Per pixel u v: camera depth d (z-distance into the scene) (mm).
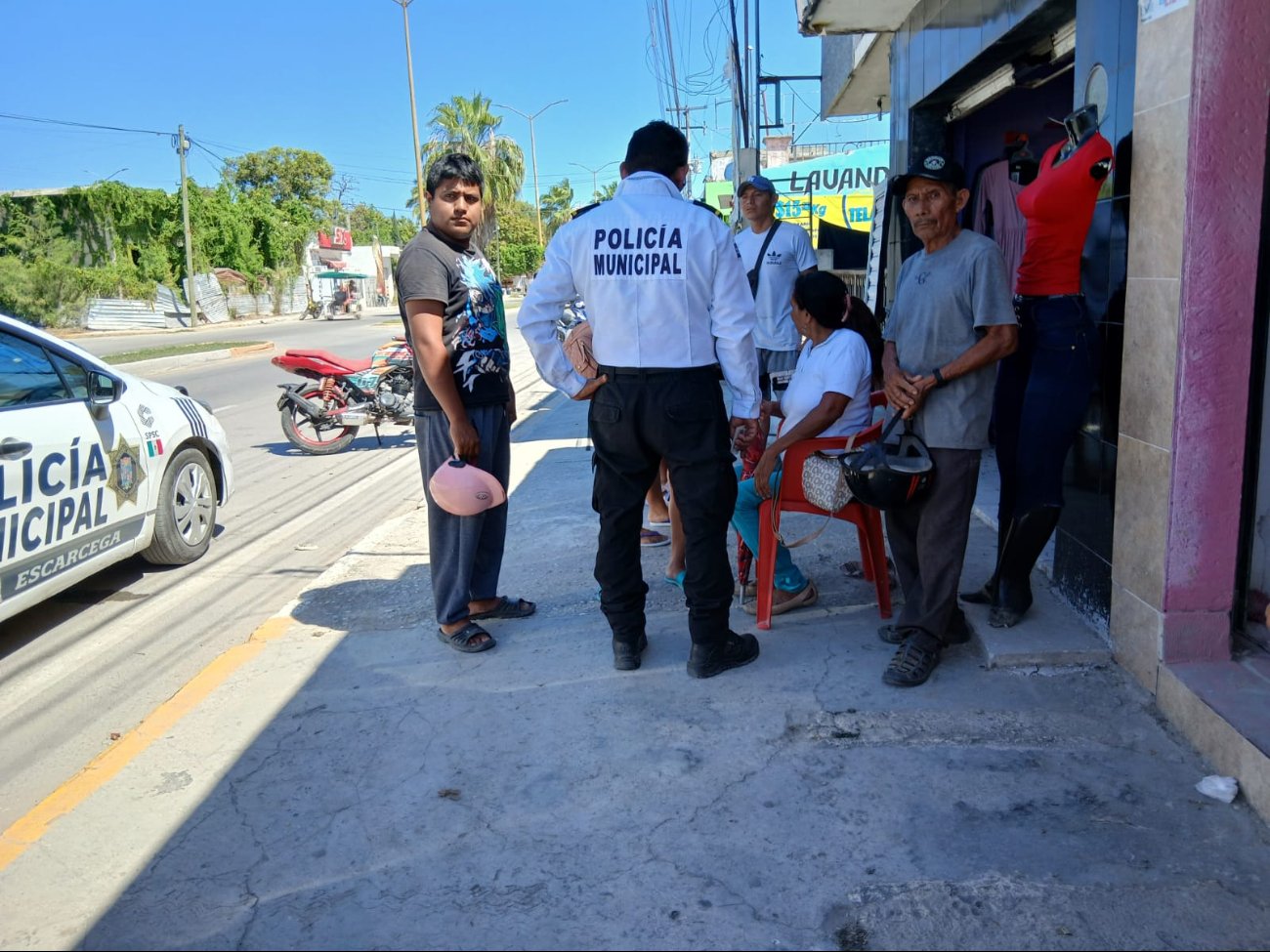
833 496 3768
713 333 3469
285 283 49625
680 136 3541
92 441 4797
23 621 5016
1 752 3656
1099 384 3551
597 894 2492
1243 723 2764
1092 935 2254
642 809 2840
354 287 53219
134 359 20078
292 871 2656
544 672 3787
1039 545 3594
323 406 9484
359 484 8219
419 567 5402
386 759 3215
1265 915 2291
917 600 3510
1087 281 3619
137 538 5238
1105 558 3576
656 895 2475
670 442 3447
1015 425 3693
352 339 29438
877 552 4027
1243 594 3176
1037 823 2670
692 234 3348
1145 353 3174
